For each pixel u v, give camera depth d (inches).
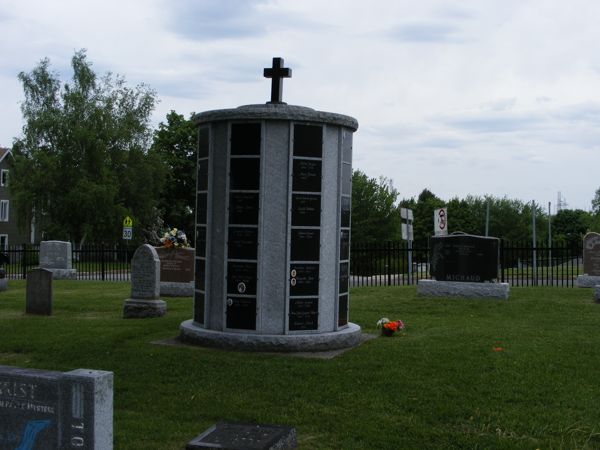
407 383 322.3
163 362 367.6
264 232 406.3
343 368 352.2
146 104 1959.9
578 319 529.3
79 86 1903.3
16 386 191.8
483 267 665.6
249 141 408.2
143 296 561.6
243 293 409.7
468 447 245.6
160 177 1967.3
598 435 255.9
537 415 277.7
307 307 410.6
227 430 240.8
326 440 254.2
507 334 453.7
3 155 2434.8
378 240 2188.7
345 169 433.7
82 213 1790.1
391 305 616.1
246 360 370.9
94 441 184.9
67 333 465.1
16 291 807.7
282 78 434.0
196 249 443.8
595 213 3523.6
